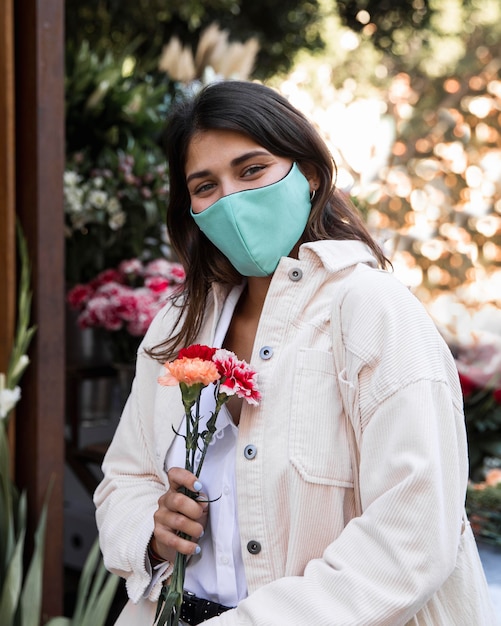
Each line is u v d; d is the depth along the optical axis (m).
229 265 1.47
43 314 2.76
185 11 6.59
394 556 1.10
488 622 1.22
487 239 4.92
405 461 1.12
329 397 1.24
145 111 3.85
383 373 1.17
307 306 1.31
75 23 6.54
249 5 7.28
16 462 2.83
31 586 2.34
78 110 3.74
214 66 4.25
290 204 1.36
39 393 2.75
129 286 3.61
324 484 1.21
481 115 5.09
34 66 2.73
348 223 1.47
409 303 1.23
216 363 1.23
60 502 2.79
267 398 1.26
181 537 1.29
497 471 3.30
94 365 3.62
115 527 1.43
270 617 1.14
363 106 3.97
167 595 1.27
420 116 5.74
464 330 4.17
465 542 1.23
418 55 7.78
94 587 2.32
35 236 2.75
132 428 1.53
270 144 1.35
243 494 1.25
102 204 3.54
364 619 1.09
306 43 7.61
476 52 7.63
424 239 5.03
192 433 1.26
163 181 3.70
